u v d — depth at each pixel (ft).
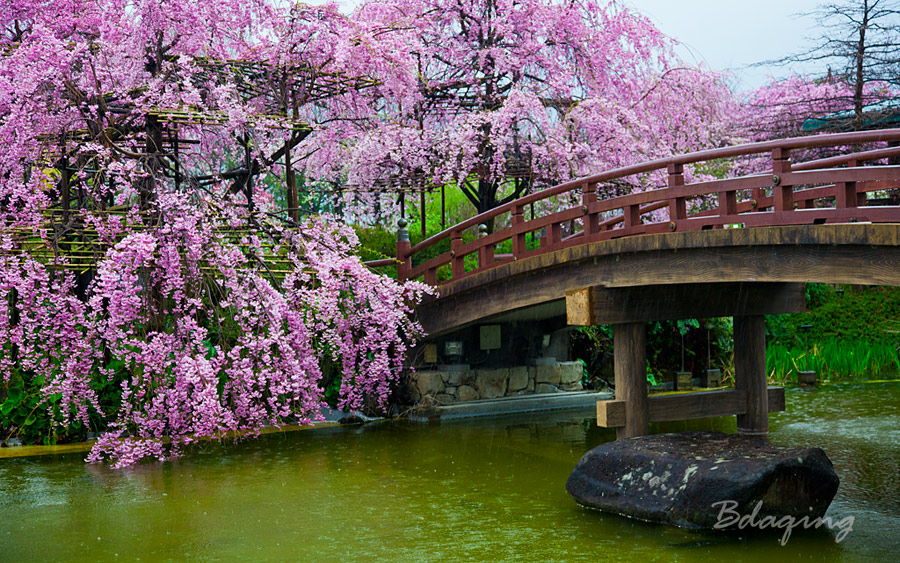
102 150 33.30
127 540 22.02
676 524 22.97
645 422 30.01
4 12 37.99
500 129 44.73
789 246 24.35
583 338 48.80
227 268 33.22
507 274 35.45
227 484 28.09
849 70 57.21
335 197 51.88
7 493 26.89
